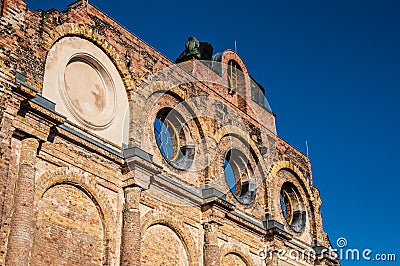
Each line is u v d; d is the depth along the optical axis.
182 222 27.12
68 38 24.02
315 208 38.72
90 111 24.33
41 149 21.27
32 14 22.39
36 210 20.45
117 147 24.78
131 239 23.28
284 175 37.34
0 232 18.34
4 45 20.61
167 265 25.67
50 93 22.52
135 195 24.19
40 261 20.12
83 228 22.25
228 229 30.22
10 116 19.66
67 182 22.09
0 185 18.72
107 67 25.61
